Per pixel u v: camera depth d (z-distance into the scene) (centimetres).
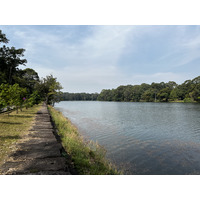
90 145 833
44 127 824
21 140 591
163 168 649
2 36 3244
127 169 622
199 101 8112
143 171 614
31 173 341
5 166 373
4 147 506
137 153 820
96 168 481
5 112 1362
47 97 3462
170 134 1291
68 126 1141
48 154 454
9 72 3766
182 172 618
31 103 1712
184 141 1080
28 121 990
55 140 595
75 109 4194
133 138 1145
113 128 1506
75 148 607
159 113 3027
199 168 657
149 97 10712
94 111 3534
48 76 3506
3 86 1017
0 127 770
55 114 1723
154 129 1491
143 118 2284
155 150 876
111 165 616
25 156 437
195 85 8838
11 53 3650
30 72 6047
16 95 1250
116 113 3045
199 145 985
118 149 873
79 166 461
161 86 11962
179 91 9581
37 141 579
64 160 415
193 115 2673
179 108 4403
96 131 1344
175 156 789
